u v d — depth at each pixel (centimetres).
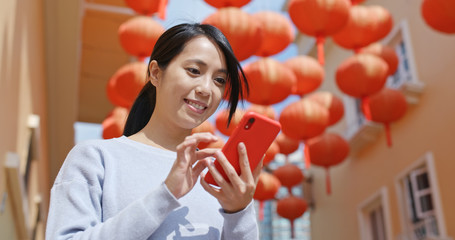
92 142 110
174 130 119
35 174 532
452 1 391
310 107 460
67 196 100
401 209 745
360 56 462
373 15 449
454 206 616
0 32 270
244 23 352
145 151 112
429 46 707
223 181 99
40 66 536
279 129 105
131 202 102
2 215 325
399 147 769
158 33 407
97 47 675
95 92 766
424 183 695
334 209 1003
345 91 477
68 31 543
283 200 698
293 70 482
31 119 439
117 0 612
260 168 107
